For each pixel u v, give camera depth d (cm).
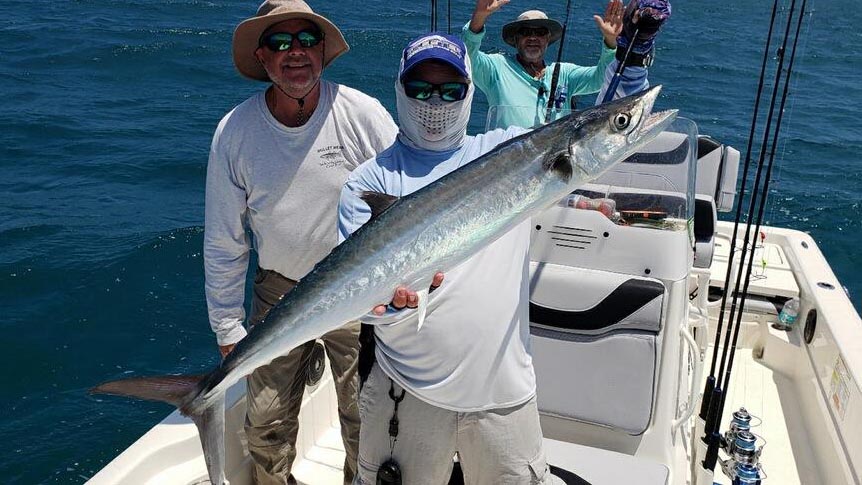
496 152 241
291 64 300
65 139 1435
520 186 240
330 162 318
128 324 805
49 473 601
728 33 3194
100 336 784
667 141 346
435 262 238
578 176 242
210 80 1964
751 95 1970
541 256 336
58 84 1853
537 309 332
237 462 369
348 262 239
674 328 327
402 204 238
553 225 334
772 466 455
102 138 1449
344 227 266
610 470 312
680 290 324
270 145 314
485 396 253
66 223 1042
